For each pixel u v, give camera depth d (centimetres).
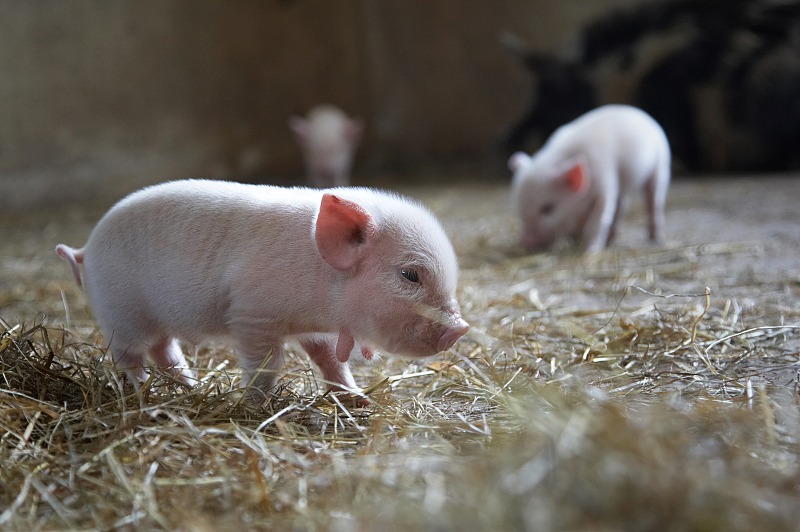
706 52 229
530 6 275
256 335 67
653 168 132
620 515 43
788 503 45
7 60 206
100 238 71
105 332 72
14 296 107
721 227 137
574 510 43
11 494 53
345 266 63
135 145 232
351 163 288
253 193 70
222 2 251
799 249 113
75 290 109
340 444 59
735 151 229
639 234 142
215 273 67
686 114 231
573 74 239
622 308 88
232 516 50
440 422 61
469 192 215
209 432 59
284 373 72
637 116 133
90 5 221
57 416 61
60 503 52
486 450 54
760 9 230
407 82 293
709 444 51
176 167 240
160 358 74
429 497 47
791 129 222
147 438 58
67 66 217
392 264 63
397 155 294
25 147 210
